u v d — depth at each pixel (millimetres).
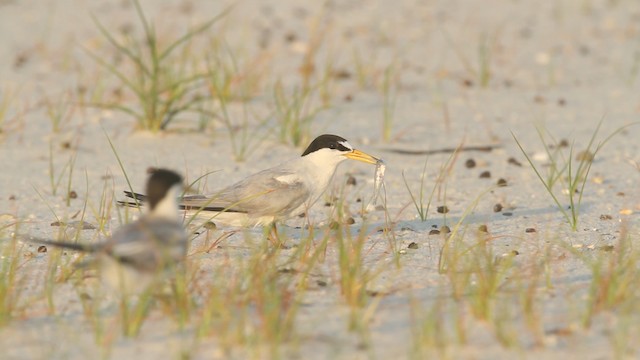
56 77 20203
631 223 11430
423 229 11352
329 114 17703
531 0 28297
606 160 14758
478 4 27891
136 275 7668
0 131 16156
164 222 7930
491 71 21109
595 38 24062
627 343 7605
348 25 25438
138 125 16297
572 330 7879
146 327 8008
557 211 12148
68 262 9727
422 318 8148
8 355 7504
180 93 16500
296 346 7535
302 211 11047
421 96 19094
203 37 23641
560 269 9547
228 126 15898
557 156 15008
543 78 20516
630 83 19938
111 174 14219
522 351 7477
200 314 8195
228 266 9664
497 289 8789
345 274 8852
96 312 8133
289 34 24047
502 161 14859
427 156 14828
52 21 25391
